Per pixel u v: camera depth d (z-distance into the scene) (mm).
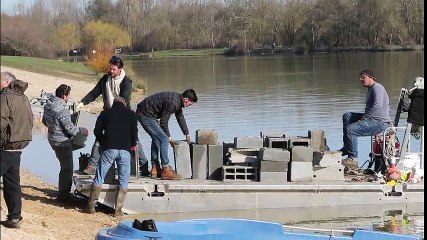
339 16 88750
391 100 30734
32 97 30219
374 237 9500
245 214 12430
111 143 11828
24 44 46219
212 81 47281
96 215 12016
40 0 44531
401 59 68688
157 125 12828
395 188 12938
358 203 12852
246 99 33594
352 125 13688
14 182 9859
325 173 13094
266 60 79312
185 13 99938
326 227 11680
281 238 9352
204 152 13016
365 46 86438
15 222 9914
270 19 95750
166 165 12875
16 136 9703
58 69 48219
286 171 12867
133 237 8727
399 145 13805
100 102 30203
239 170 12961
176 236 8828
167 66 70375
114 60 12617
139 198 12359
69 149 12531
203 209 12516
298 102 31609
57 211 11914
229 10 99500
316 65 65000
